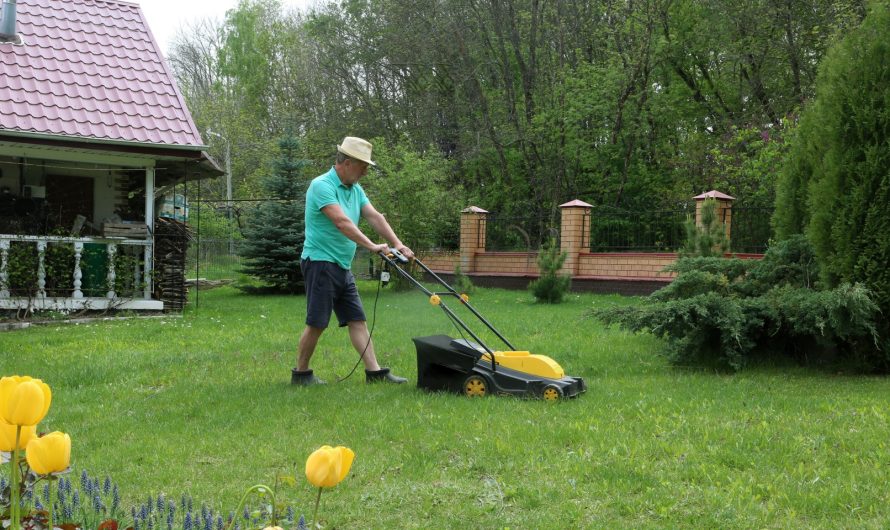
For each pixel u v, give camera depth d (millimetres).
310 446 4797
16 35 13953
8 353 8727
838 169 7141
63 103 13125
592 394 6184
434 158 23609
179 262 14406
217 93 47156
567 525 3498
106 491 3168
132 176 15047
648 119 26344
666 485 3959
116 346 9484
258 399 6133
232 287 21547
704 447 4633
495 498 3846
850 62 7176
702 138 24891
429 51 29391
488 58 29094
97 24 15305
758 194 19234
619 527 3451
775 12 22703
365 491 3990
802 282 7965
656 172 27125
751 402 5828
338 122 33906
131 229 13578
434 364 6328
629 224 19609
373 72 33031
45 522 2264
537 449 4629
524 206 28203
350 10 32344
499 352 6363
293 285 19203
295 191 19531
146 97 13984
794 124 18906
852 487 3816
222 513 3582
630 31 24953
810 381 6824
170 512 2957
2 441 1662
